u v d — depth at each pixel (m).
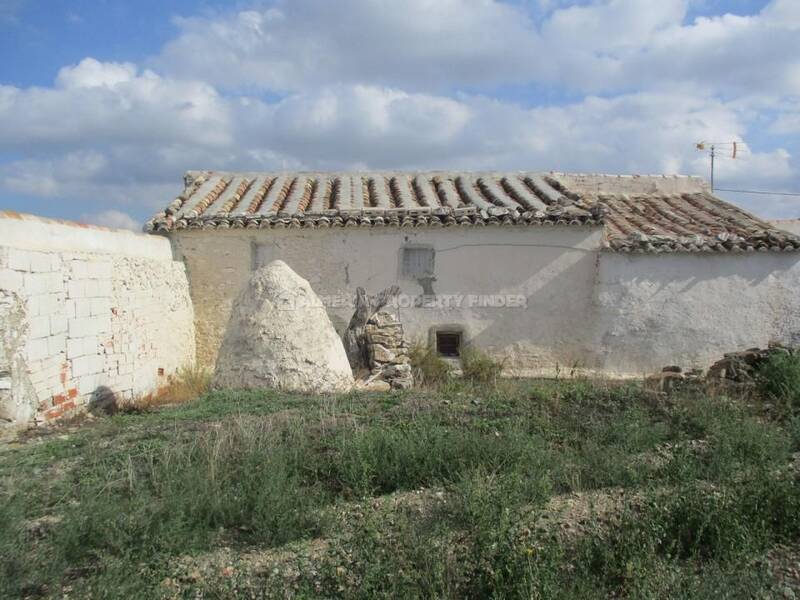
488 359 11.28
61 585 3.91
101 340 8.55
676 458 5.52
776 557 4.45
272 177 14.01
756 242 11.52
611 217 13.02
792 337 11.59
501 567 3.89
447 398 7.61
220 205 12.06
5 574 3.76
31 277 7.16
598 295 11.55
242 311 8.63
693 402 7.39
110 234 9.20
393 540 4.28
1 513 4.26
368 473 5.30
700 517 4.51
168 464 5.29
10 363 6.78
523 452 5.62
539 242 11.64
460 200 12.52
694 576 3.97
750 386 8.49
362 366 9.92
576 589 3.87
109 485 4.95
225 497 4.75
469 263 11.62
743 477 5.21
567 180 14.55
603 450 5.98
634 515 4.65
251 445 5.61
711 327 11.53
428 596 3.82
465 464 5.49
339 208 11.79
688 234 11.80
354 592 3.81
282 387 8.21
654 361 11.55
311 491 5.08
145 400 9.12
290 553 4.30
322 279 11.52
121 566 3.88
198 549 4.35
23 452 5.88
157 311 10.26
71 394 7.84
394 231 11.55
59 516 4.61
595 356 11.59
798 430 6.61
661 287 11.51
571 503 5.04
